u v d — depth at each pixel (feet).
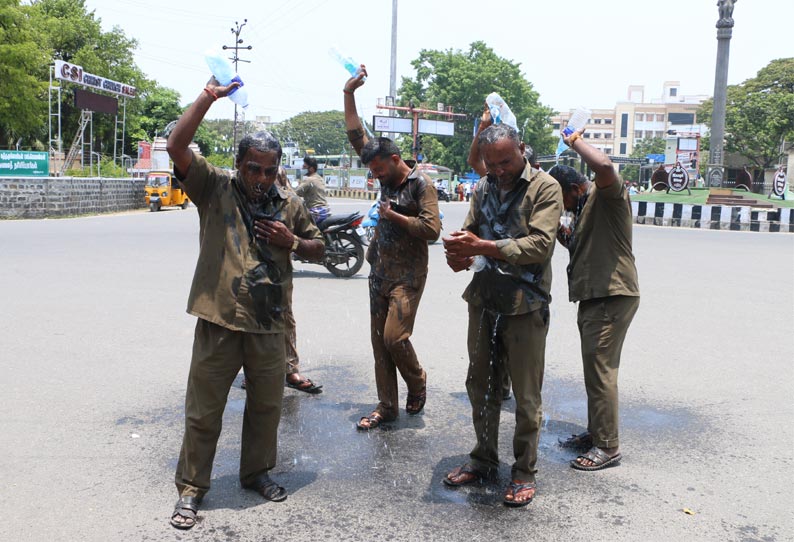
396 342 13.53
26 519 9.83
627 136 365.20
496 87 205.87
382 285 13.70
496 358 11.18
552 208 10.35
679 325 23.93
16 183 68.95
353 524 9.94
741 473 12.05
